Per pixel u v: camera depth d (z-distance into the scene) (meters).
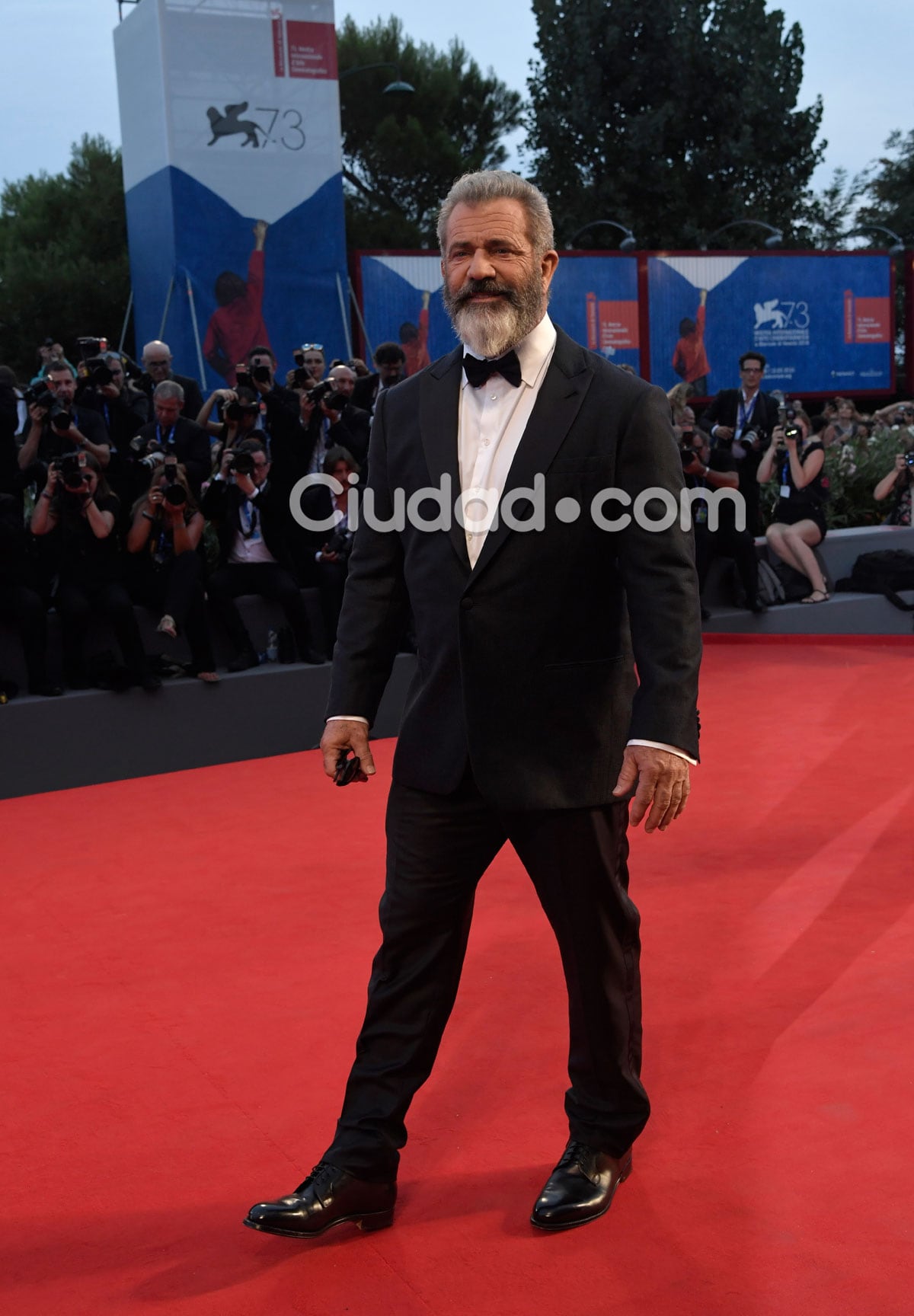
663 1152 2.34
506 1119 2.49
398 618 2.19
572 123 26.33
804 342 18.55
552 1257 2.03
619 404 1.95
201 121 12.93
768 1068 2.65
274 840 4.55
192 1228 2.17
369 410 7.18
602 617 2.02
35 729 5.53
